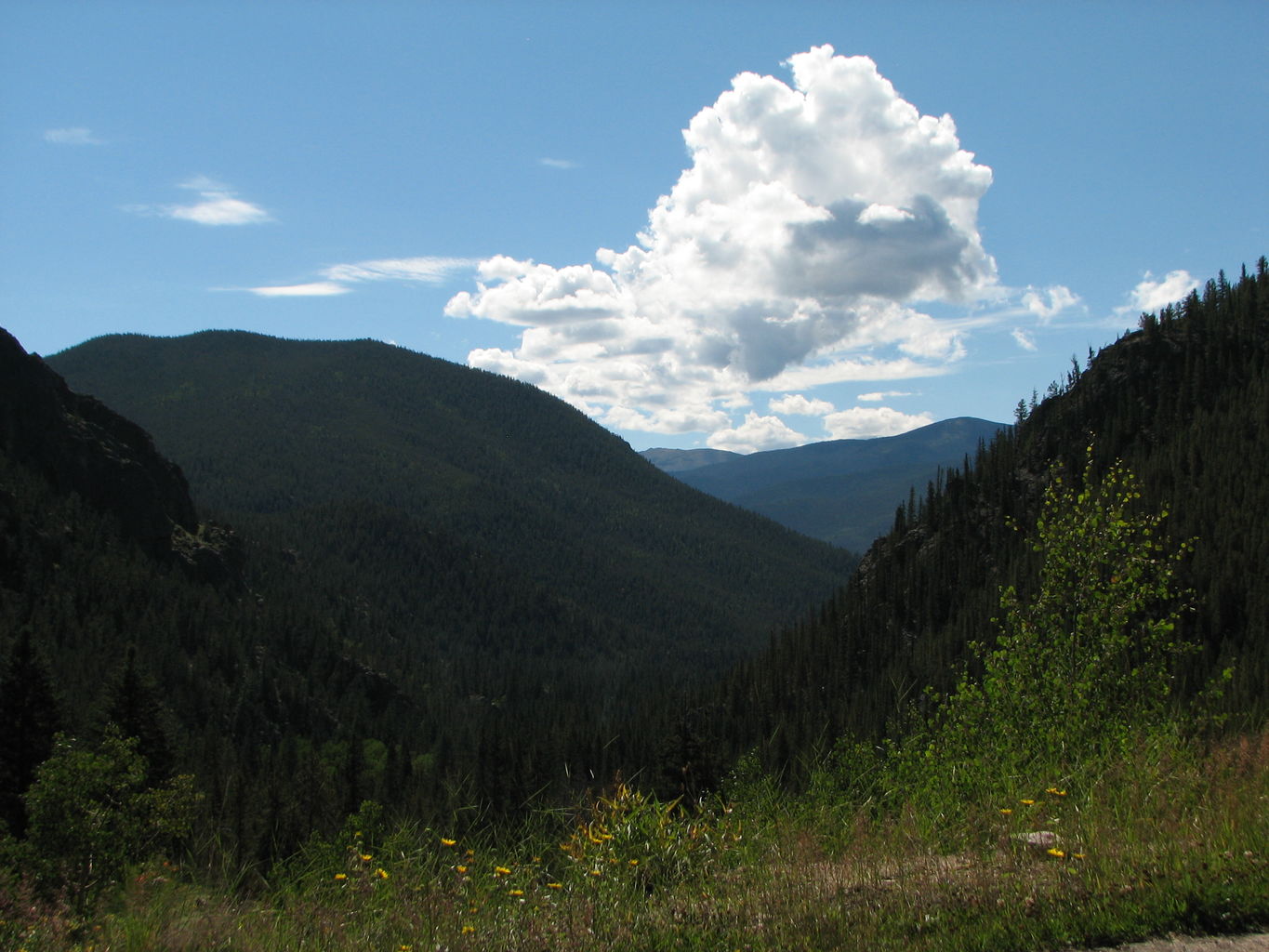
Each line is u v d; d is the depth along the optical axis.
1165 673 11.66
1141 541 12.45
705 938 5.55
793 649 128.62
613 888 6.69
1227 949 4.90
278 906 7.25
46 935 6.86
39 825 12.85
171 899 7.28
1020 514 122.19
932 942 5.19
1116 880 5.78
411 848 7.57
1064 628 12.50
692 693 124.31
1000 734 11.08
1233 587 76.56
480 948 5.85
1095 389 141.75
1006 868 6.38
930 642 100.62
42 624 103.12
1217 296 150.62
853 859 7.24
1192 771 8.44
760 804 8.88
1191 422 122.00
